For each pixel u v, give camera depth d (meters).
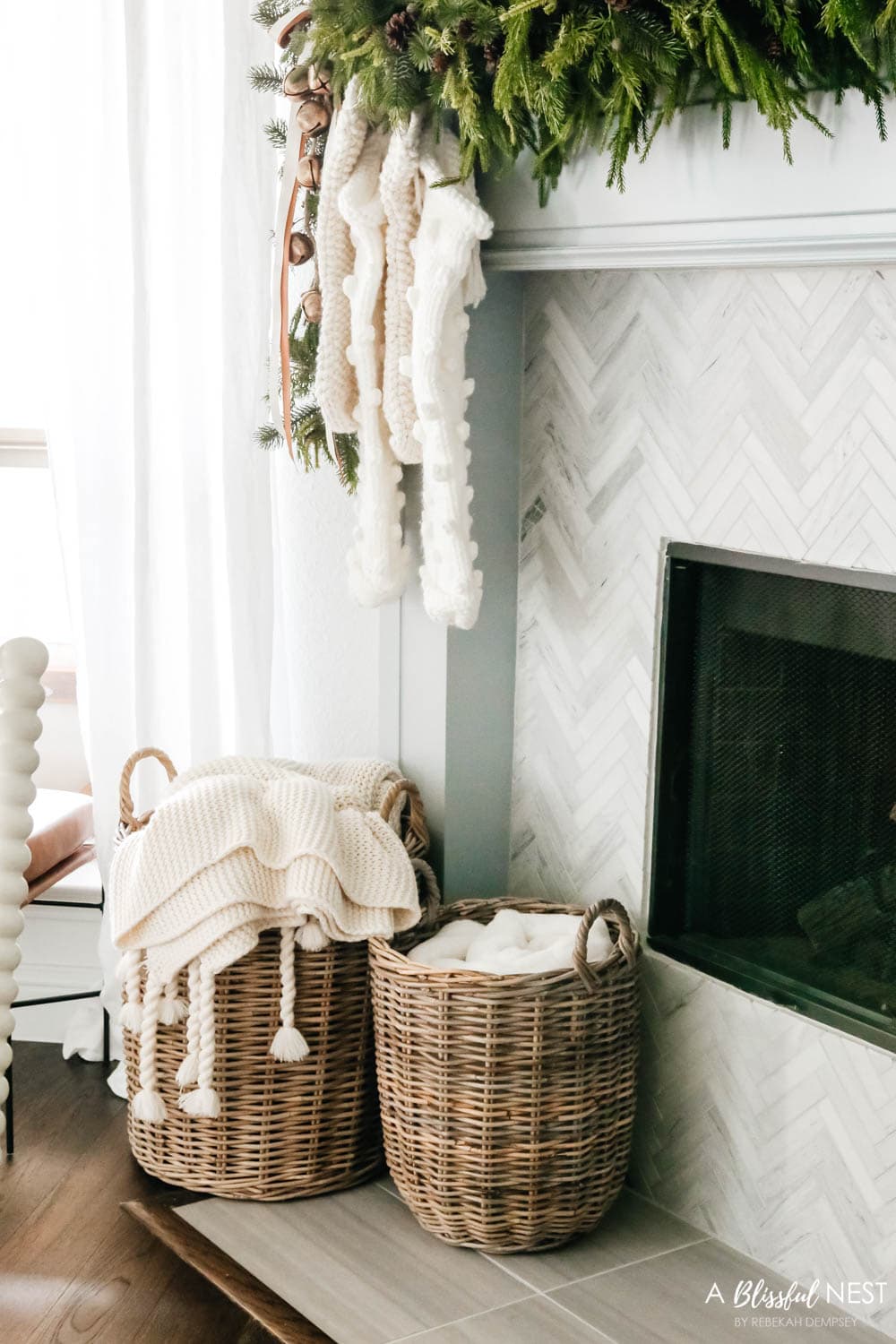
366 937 2.37
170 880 2.32
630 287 2.44
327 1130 2.49
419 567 2.64
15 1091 2.90
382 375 2.53
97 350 2.85
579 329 2.55
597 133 2.17
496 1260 2.33
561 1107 2.27
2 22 2.85
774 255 2.03
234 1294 2.21
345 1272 2.28
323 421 2.61
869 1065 2.17
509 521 2.71
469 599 2.46
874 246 1.90
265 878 2.34
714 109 2.03
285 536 2.91
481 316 2.61
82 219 2.82
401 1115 2.34
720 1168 2.42
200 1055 2.36
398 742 2.77
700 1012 2.44
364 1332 2.13
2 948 1.80
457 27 2.13
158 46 2.75
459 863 2.74
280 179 2.71
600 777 2.61
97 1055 3.05
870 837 2.18
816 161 1.92
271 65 2.74
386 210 2.38
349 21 2.27
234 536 2.83
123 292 2.84
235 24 2.72
